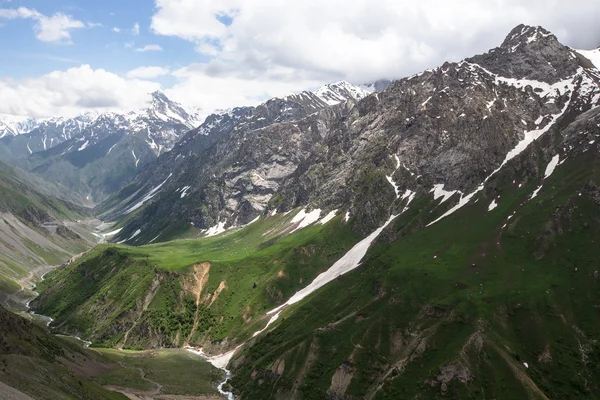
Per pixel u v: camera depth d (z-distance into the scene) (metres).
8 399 100.62
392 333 181.25
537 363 161.25
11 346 144.25
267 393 181.12
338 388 168.88
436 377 156.00
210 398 180.50
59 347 183.00
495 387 151.12
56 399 115.50
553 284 183.62
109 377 183.25
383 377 166.75
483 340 164.00
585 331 166.38
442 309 181.62
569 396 151.00
